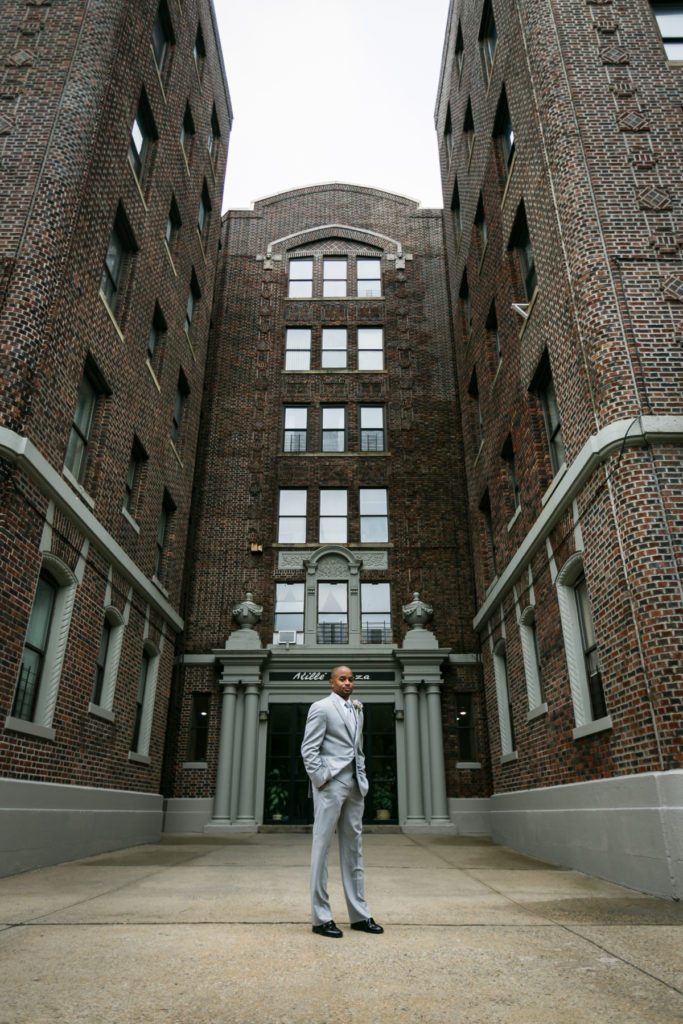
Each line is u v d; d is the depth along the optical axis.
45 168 11.19
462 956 4.39
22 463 9.34
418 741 19.20
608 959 4.38
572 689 10.34
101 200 12.58
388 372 24.91
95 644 12.09
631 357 9.34
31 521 9.72
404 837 16.77
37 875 8.65
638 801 7.69
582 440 9.92
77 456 12.21
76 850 10.66
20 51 12.66
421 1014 3.29
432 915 5.86
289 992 3.61
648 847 7.35
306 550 22.09
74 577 11.15
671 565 8.11
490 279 16.86
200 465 23.20
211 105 23.12
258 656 19.66
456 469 23.16
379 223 27.94
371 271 27.23
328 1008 3.38
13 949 4.56
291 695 19.97
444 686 20.03
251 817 18.41
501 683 16.09
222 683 19.69
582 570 10.49
